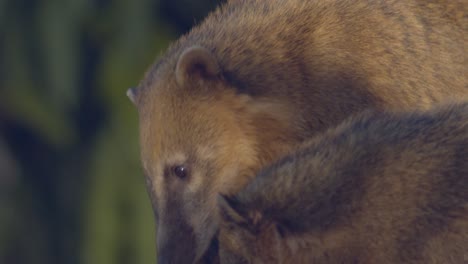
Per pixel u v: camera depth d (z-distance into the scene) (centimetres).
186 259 1445
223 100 1444
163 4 2405
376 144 1291
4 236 2538
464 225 1268
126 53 2372
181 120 1447
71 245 2569
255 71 1449
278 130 1436
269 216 1266
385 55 1441
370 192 1279
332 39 1449
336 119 1427
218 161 1445
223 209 1269
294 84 1439
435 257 1277
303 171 1279
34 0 2416
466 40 1470
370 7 1461
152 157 1458
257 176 1288
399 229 1279
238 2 1522
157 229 1459
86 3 2392
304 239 1273
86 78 2444
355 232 1279
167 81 1459
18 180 2605
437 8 1473
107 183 2339
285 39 1459
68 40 2381
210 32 1495
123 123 2375
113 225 2314
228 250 1279
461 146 1286
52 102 2444
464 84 1459
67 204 2592
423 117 1310
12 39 2419
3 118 2588
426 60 1451
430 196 1277
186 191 1450
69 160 2598
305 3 1479
